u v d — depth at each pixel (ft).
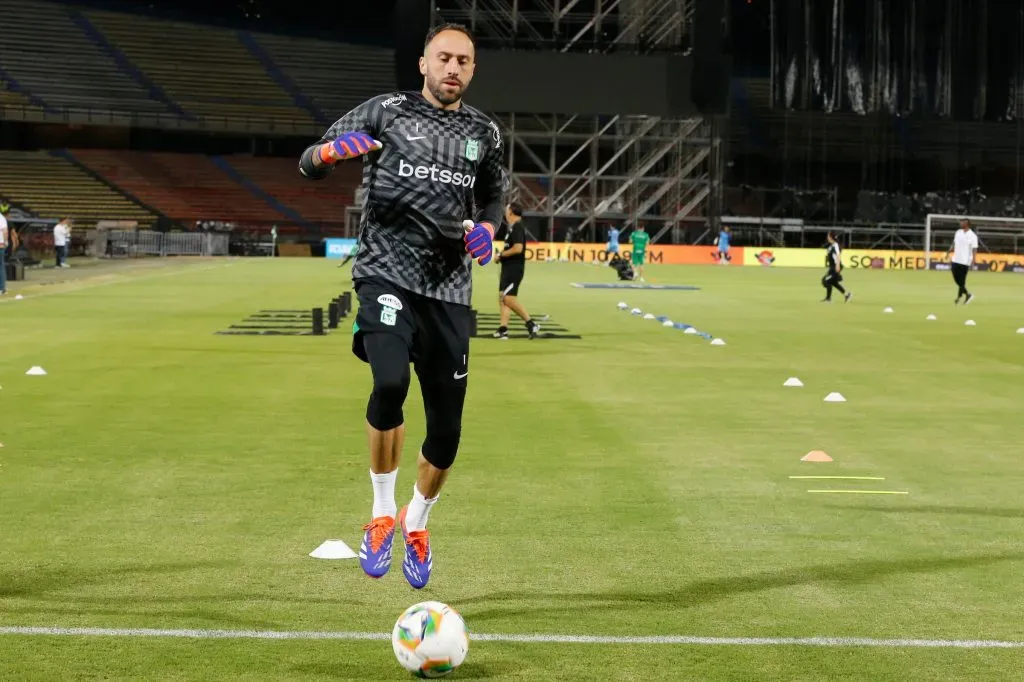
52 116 216.33
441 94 18.98
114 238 191.11
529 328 66.44
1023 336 70.74
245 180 226.79
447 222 18.84
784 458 31.81
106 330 67.72
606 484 28.22
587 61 183.21
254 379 47.19
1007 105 217.97
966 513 25.57
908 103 216.74
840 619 18.24
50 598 18.90
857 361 56.44
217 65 235.40
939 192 215.51
